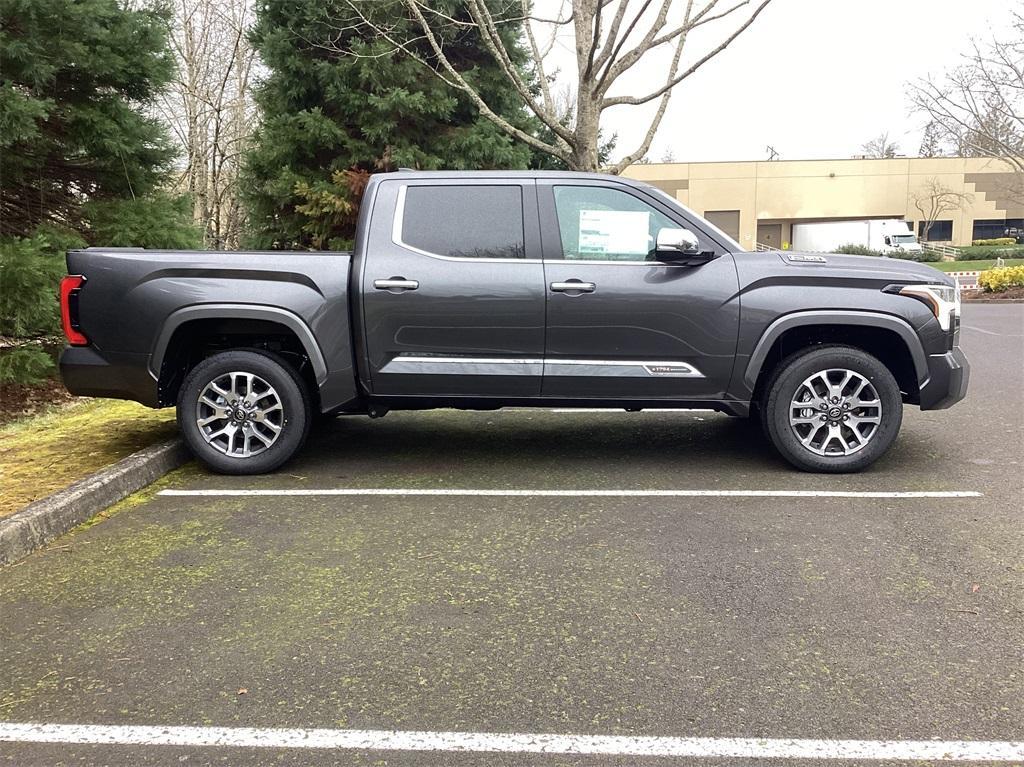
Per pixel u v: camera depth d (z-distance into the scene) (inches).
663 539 160.1
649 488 194.9
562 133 347.3
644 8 317.4
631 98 349.4
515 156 581.3
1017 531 162.1
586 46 341.7
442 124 598.5
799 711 101.2
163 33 334.6
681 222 201.8
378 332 200.7
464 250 201.2
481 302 198.2
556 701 104.0
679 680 108.6
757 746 94.4
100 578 143.5
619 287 197.2
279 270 200.1
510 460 222.4
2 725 99.7
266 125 577.6
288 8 557.3
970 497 184.4
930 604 130.3
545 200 201.9
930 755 92.5
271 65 558.3
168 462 212.5
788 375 200.2
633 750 94.0
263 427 208.5
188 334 206.2
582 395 203.3
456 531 165.9
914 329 196.7
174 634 122.6
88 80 317.1
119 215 323.6
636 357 200.7
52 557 153.4
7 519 156.3
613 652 116.2
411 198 204.2
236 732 98.1
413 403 209.3
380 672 111.4
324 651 117.2
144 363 199.5
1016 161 901.2
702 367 200.2
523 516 175.0
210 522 172.2
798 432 205.3
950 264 1424.7
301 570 146.3
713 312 197.0
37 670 112.7
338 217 557.6
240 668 112.7
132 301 197.6
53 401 287.3
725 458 222.4
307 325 200.2
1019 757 92.0
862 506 179.0
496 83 588.4
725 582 139.6
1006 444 233.3
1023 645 116.8
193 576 143.9
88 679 110.3
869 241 1600.6
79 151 323.0
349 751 94.4
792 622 124.6
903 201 2015.3
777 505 180.4
